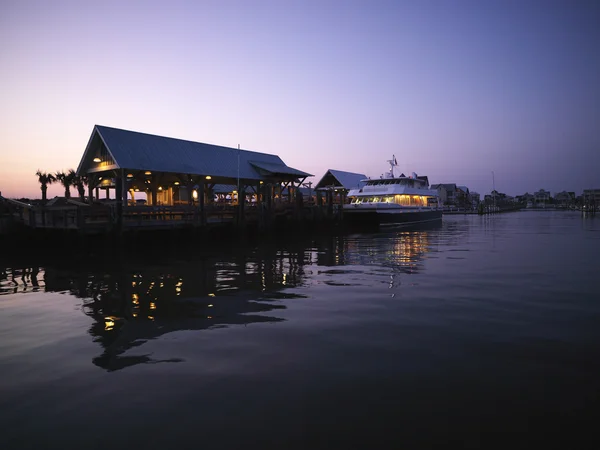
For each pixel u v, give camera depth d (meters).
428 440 4.00
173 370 5.67
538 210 145.88
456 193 127.62
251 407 4.64
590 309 8.77
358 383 5.22
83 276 13.31
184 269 14.75
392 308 8.98
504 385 5.13
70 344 6.79
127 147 26.39
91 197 27.72
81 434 4.13
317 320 8.05
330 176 56.22
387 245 24.09
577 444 3.92
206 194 36.25
